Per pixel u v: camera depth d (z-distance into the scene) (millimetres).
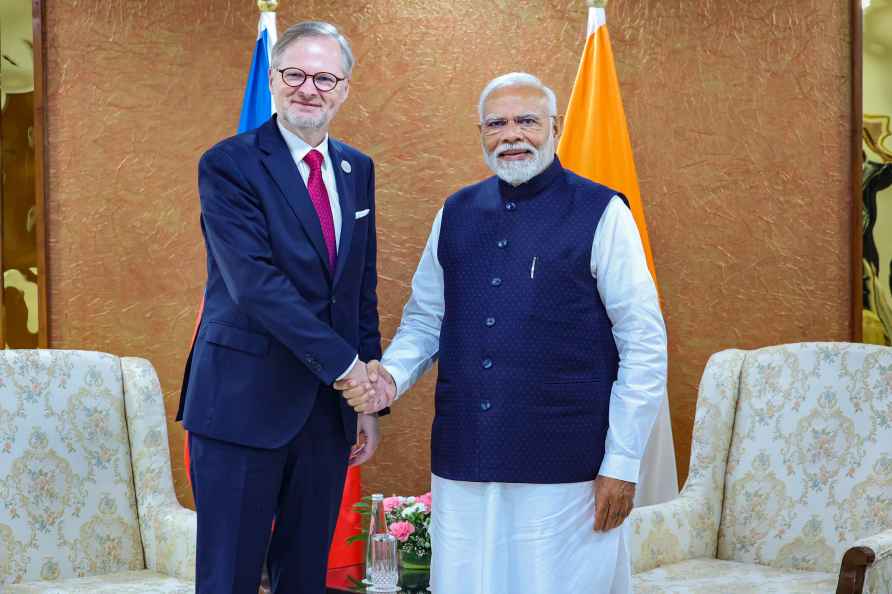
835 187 4184
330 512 2770
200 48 4297
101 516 3359
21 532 3223
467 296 2701
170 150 4301
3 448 3264
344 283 2727
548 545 2576
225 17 4297
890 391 3260
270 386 2605
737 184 4266
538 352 2596
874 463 3223
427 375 4348
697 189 4293
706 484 3434
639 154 4312
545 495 2576
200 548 2627
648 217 4316
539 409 2580
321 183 2732
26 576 3201
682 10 4293
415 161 4355
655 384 2602
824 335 4203
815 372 3385
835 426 3309
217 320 2645
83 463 3375
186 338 4312
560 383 2596
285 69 2646
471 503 2648
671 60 4297
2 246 4219
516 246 2674
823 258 4199
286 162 2676
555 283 2623
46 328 4250
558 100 4340
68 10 4270
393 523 3402
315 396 2662
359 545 4055
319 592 2773
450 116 4352
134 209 4301
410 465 4359
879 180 4109
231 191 2605
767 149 4238
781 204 4230
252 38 4297
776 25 4219
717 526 3428
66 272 4293
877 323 4117
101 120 4285
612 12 4328
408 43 4352
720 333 4285
